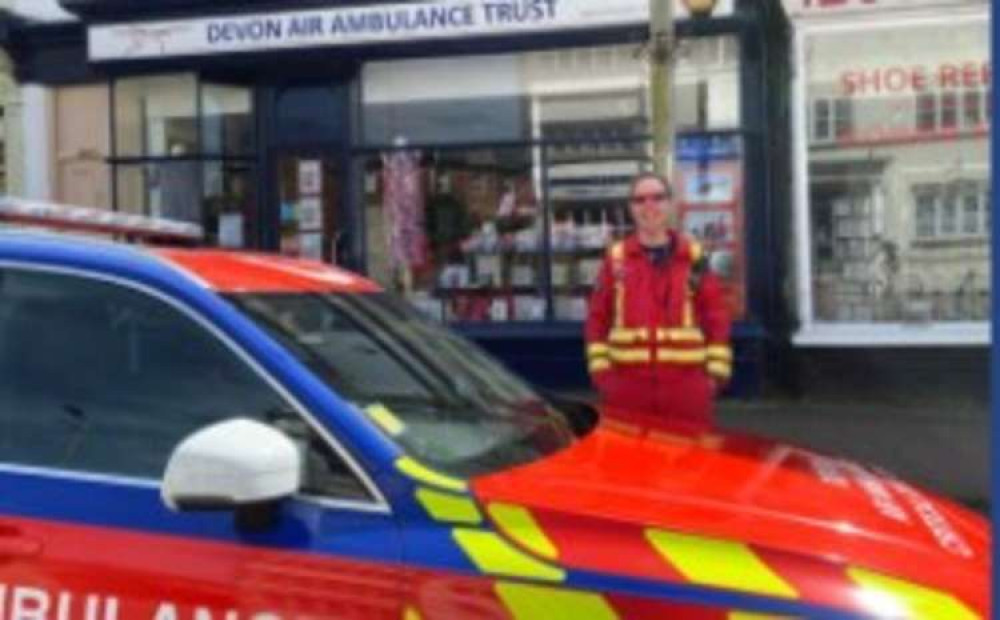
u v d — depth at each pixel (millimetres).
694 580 3260
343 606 3367
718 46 12766
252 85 14156
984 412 12188
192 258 4086
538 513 3398
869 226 12734
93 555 3533
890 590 3266
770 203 12773
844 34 12641
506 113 13453
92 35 14039
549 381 13266
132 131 14555
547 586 3295
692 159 12844
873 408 12406
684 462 3916
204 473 3338
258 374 3660
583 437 4199
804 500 3662
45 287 3902
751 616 3215
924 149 12609
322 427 3547
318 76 13945
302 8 13492
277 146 14156
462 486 3449
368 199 13953
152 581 3467
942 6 12406
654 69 9195
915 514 3795
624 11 12703
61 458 3705
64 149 15086
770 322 12789
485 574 3320
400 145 13789
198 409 3678
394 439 3562
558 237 13352
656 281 7074
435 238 13750
